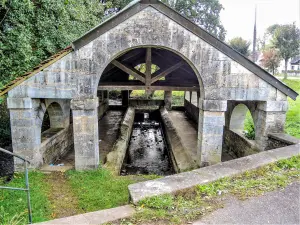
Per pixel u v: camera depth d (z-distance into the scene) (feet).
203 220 10.82
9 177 24.53
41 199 18.33
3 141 33.73
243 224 10.56
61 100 30.83
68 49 21.84
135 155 38.60
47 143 26.78
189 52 21.39
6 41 23.72
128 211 11.19
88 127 22.53
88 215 10.85
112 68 30.25
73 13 35.40
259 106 24.18
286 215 11.25
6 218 14.74
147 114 66.28
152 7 20.51
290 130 36.76
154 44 21.12
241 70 21.90
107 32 20.90
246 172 14.88
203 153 23.24
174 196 12.46
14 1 22.47
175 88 24.95
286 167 15.96
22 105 22.31
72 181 21.31
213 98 22.29
